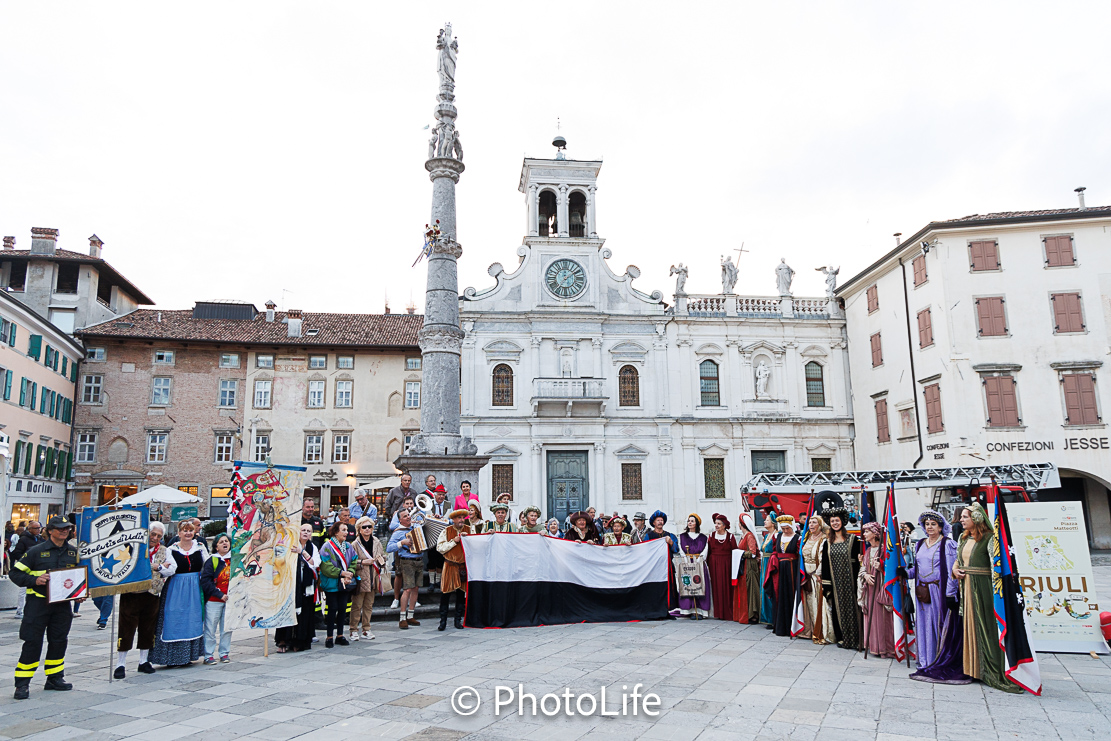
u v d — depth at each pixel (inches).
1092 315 1237.7
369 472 1681.8
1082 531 463.5
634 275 1583.4
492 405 1481.3
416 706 334.0
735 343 1574.8
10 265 1676.9
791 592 525.3
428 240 826.8
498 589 568.1
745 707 332.2
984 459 1217.4
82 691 370.9
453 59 879.1
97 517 395.2
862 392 1540.4
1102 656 446.3
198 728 303.7
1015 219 1258.0
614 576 608.7
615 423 1499.8
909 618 434.6
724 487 1524.4
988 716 317.1
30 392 1369.3
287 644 467.8
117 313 1841.8
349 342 1724.9
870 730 297.6
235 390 1690.5
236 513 450.6
